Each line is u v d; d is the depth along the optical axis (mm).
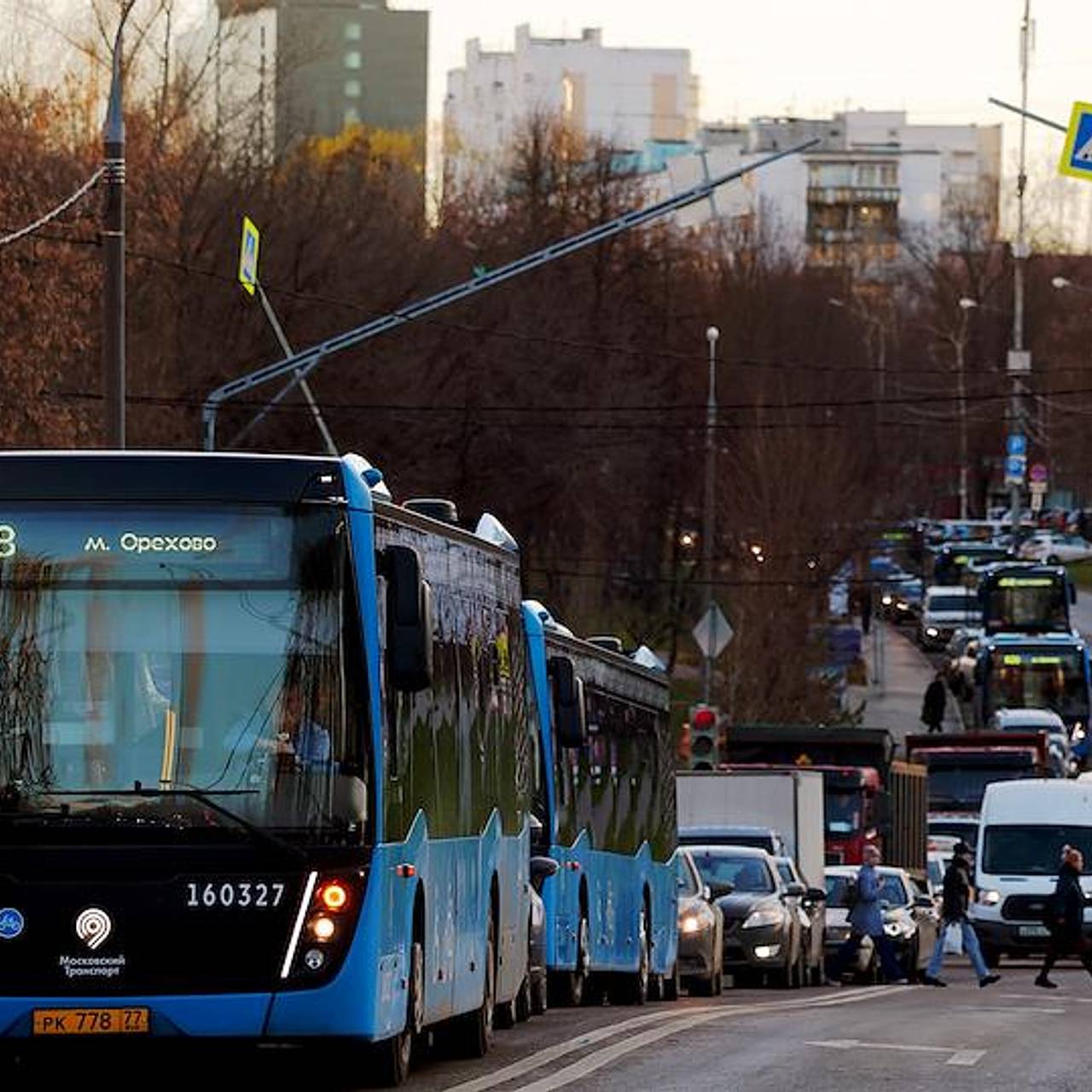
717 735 154000
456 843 57156
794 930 120500
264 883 47062
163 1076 54750
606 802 94312
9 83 176500
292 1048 57188
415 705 52531
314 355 113812
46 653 47594
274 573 48188
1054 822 153375
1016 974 141250
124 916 46812
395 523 51531
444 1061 59031
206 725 47500
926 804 196750
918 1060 60375
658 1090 51219
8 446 145000
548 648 86688
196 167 195500
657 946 101625
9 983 46750
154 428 181625
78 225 148125
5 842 46844
